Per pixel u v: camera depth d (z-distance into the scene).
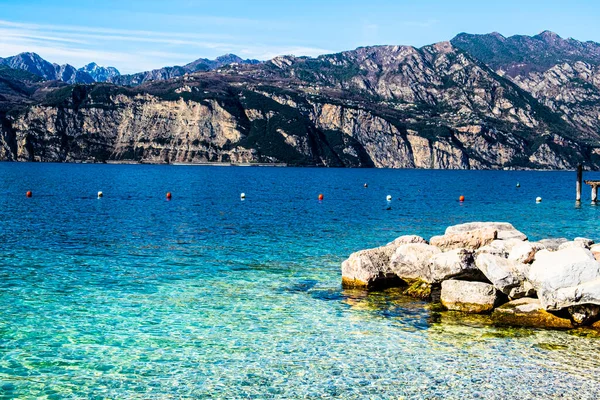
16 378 15.93
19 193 91.19
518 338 19.55
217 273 29.80
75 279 27.80
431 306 23.59
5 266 30.61
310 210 70.31
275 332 20.05
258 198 93.06
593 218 63.38
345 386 15.57
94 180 149.50
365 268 26.59
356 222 56.09
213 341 19.02
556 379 16.09
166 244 39.50
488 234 27.55
